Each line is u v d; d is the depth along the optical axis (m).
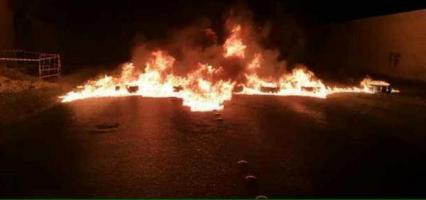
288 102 15.86
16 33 24.27
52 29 28.33
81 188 7.30
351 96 17.41
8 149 9.59
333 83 20.97
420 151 9.59
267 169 8.32
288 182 7.62
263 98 16.70
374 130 11.55
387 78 22.86
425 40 21.28
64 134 10.94
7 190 7.21
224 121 12.52
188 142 10.22
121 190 7.20
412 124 12.27
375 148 9.82
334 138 10.71
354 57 28.27
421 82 21.30
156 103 15.43
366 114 13.71
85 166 8.45
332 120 12.78
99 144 10.03
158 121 12.47
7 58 20.52
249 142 10.26
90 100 15.99
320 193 7.14
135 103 15.41
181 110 14.14
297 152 9.47
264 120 12.73
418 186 7.45
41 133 11.02
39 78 19.41
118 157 9.02
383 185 7.51
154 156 9.09
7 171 8.16
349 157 9.14
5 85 16.42
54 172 8.12
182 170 8.20
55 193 7.09
